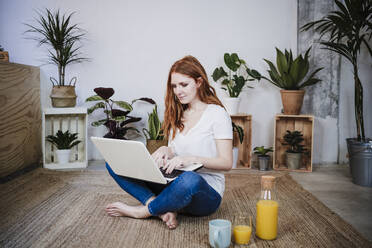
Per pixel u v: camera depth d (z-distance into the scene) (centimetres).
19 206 208
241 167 319
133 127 333
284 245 155
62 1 329
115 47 335
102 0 330
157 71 338
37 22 330
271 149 328
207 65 338
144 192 180
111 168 181
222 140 166
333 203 221
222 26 334
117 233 167
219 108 170
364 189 252
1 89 265
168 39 335
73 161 331
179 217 188
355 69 270
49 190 242
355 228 179
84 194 233
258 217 161
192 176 156
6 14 328
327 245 156
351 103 329
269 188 162
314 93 329
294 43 332
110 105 340
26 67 304
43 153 308
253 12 332
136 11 333
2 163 271
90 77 337
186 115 178
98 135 343
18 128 293
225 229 146
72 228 174
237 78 311
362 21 259
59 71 312
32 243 157
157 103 341
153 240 159
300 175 295
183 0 331
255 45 335
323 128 332
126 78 338
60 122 332
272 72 312
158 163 165
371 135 329
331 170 312
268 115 340
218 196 176
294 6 329
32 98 317
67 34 328
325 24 312
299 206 210
